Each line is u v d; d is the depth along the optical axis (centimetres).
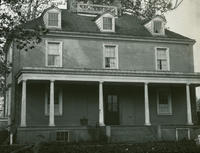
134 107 2452
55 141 1802
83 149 1492
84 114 2314
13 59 2250
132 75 2212
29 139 1848
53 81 2028
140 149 1536
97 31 2459
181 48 2675
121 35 2484
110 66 2458
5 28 1318
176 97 2564
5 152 1447
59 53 2334
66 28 2398
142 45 2564
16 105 2206
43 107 2225
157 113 2492
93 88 2367
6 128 2269
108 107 2395
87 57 2398
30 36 1397
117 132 1986
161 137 2038
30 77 1983
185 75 2341
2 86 2736
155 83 2322
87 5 2797
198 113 2772
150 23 2647
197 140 1747
